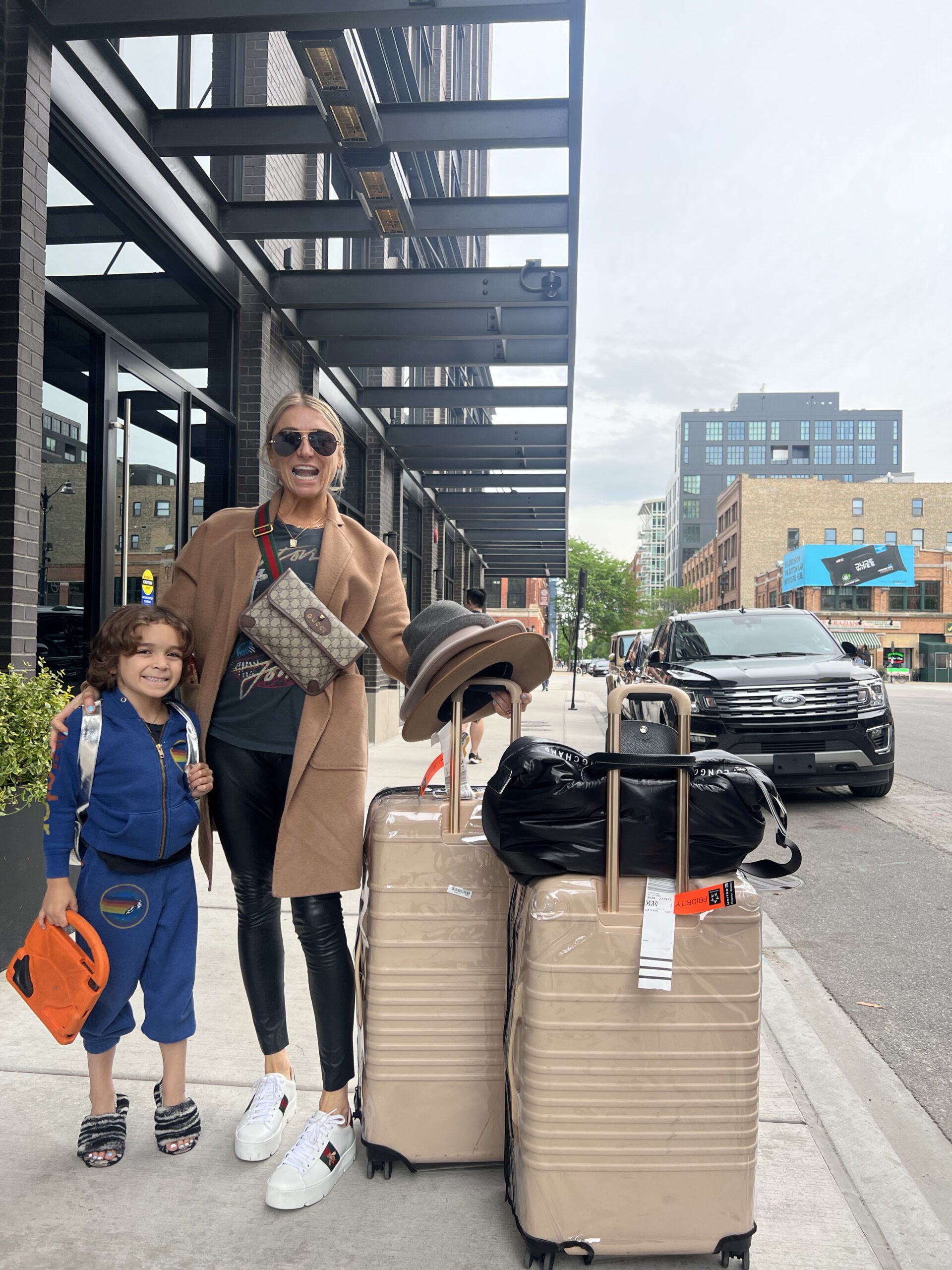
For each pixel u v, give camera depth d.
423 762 10.41
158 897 2.30
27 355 4.54
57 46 4.84
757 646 9.27
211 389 7.46
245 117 5.88
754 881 2.09
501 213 6.88
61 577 5.22
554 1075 1.88
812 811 8.02
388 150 5.96
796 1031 3.29
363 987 2.23
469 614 2.36
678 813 1.88
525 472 16.00
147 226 6.18
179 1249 1.94
